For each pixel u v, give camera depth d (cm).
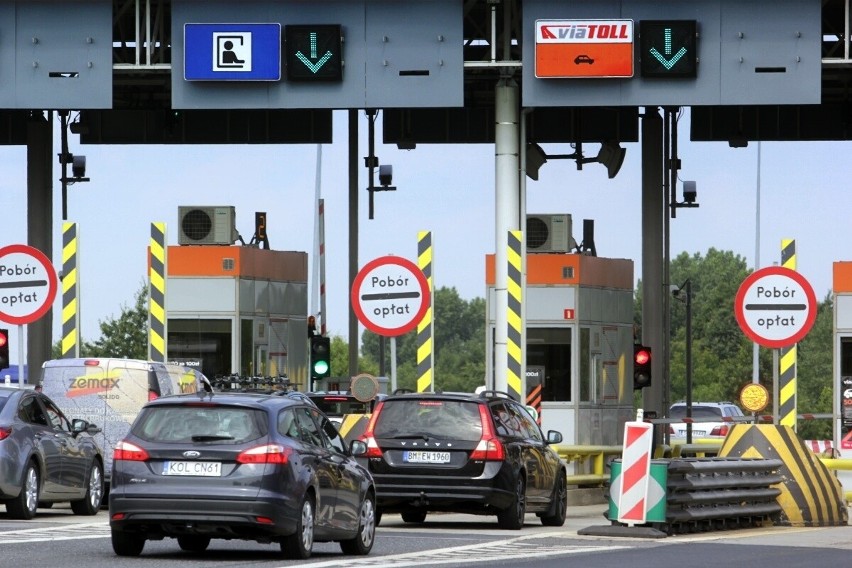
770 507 4597
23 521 4241
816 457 4778
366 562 3197
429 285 5294
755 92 5506
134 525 3197
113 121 7006
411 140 6944
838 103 6938
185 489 3173
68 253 5716
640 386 6456
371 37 5578
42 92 5612
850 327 6912
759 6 5509
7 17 5612
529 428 4634
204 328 6962
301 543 3241
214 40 5562
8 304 5019
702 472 4228
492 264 6594
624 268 7162
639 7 5528
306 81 5578
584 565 3180
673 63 5497
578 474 6003
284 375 7269
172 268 6969
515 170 5703
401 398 4381
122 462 3206
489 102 6919
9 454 4247
